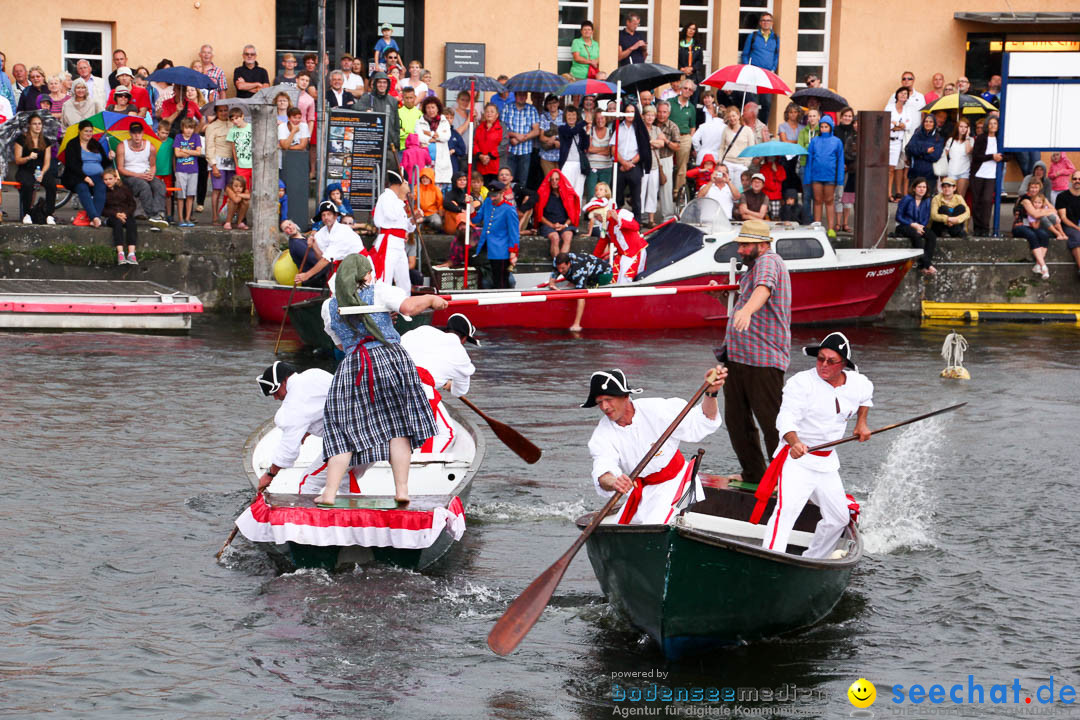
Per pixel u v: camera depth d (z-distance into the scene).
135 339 33.94
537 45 51.12
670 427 15.29
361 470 18.58
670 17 51.62
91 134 39.50
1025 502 21.12
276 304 37.25
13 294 35.47
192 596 16.20
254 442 20.38
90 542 18.02
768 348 19.72
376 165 40.97
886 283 41.56
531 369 31.52
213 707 13.31
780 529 16.36
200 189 43.56
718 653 14.97
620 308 38.47
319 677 14.07
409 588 16.64
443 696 13.70
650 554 14.24
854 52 53.25
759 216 42.22
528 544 18.55
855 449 24.67
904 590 17.00
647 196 44.41
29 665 14.13
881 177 43.25
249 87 45.38
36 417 24.70
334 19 49.69
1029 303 45.34
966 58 54.34
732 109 43.56
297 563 17.08
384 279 31.44
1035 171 45.62
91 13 46.62
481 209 39.62
